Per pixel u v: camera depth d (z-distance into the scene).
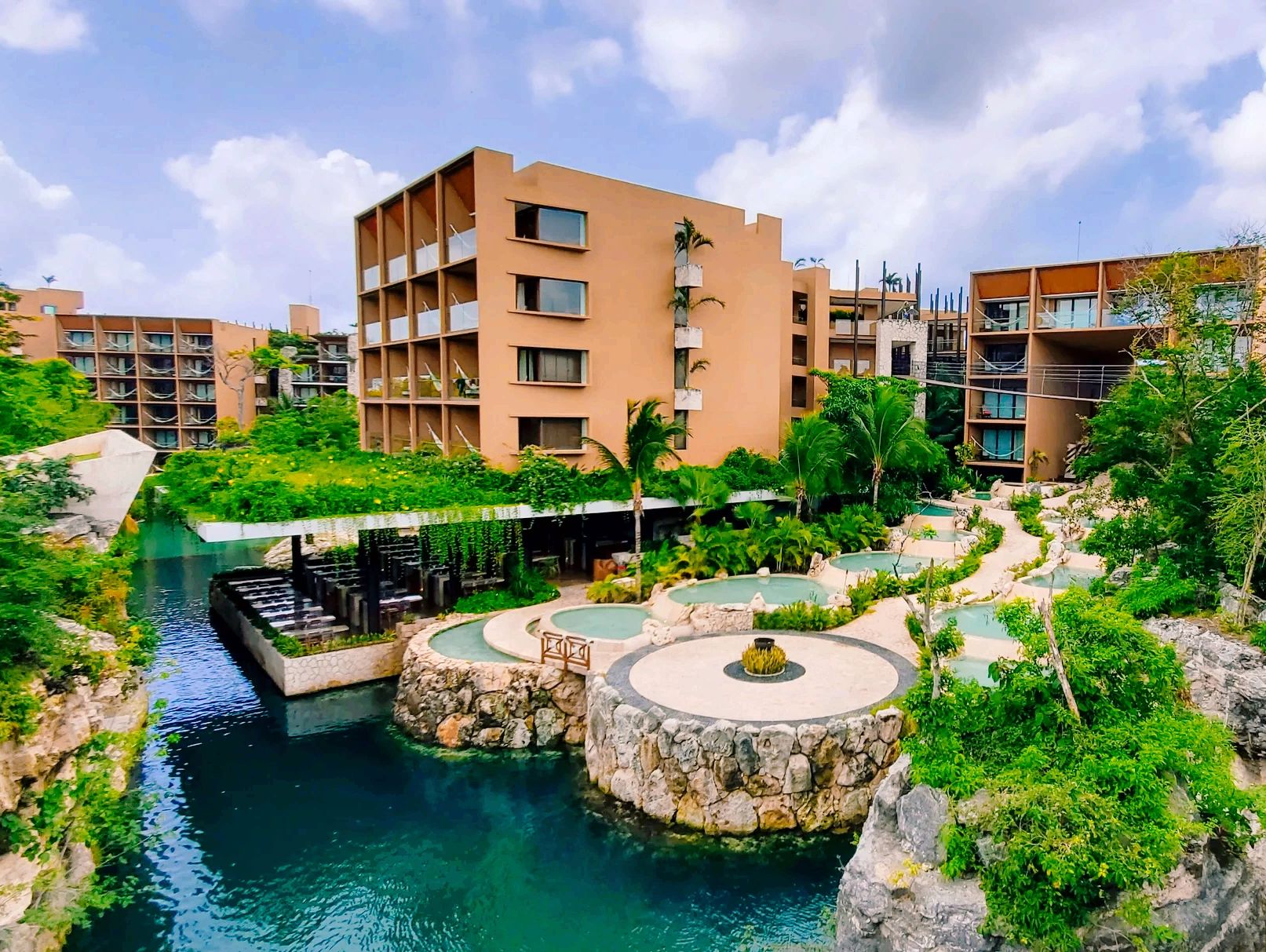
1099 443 23.75
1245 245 26.06
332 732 24.48
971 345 55.34
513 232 33.94
